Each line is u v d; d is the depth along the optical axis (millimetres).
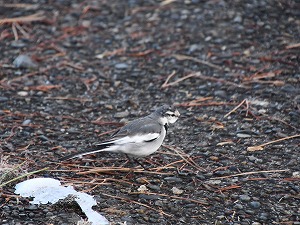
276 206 9641
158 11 16766
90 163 10742
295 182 10289
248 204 9680
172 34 15734
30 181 9734
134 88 13719
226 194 9930
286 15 16344
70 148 11219
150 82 13938
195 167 10727
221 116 12578
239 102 13062
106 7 17109
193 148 11391
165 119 10562
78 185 9961
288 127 12070
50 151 11070
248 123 12273
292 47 15023
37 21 16453
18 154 10891
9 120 12195
